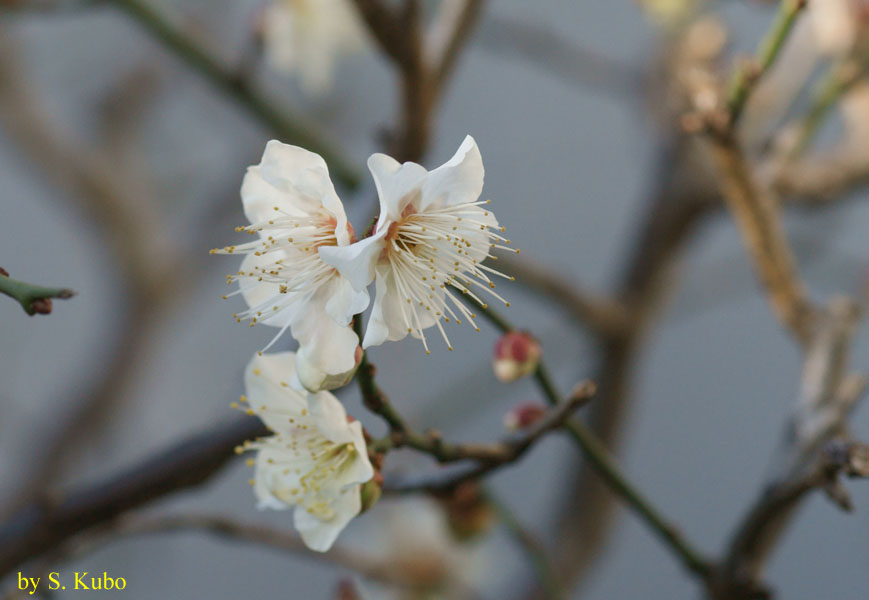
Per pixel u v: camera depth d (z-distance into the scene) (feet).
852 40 1.38
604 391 1.75
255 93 1.43
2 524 1.24
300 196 1.14
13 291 1.07
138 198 2.49
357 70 2.24
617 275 1.80
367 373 1.14
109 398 2.46
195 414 3.15
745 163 1.32
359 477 1.13
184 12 2.14
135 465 1.23
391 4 1.29
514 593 1.67
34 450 2.43
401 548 1.57
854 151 1.51
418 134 1.31
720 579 1.26
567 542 1.72
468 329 3.04
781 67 1.56
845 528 2.98
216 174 2.76
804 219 1.97
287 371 1.16
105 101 2.48
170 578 2.94
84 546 1.28
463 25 1.30
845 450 1.19
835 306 1.35
